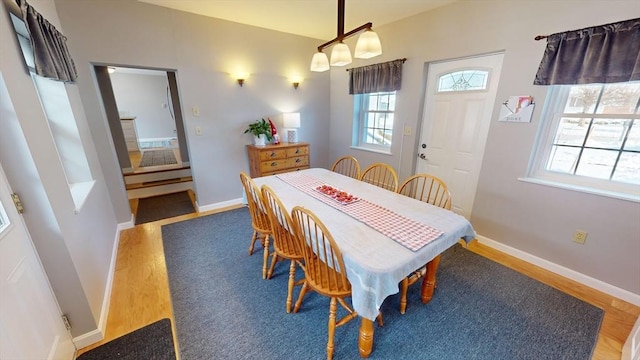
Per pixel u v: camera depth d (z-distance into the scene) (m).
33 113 1.28
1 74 1.08
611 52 1.71
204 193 3.55
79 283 1.44
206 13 3.00
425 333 1.62
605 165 1.96
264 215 2.05
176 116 4.66
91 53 2.54
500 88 2.33
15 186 1.16
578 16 1.84
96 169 2.50
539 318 1.74
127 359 1.46
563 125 2.11
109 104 4.14
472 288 2.03
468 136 2.78
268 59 3.66
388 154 3.61
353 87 3.86
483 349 1.52
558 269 2.20
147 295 1.95
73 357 1.47
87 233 1.72
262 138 3.67
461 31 2.55
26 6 1.39
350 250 1.28
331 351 1.43
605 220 1.91
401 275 1.20
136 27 2.70
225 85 3.39
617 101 1.85
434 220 1.61
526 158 2.26
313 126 4.42
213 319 1.73
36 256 1.27
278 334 1.62
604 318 1.73
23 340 1.08
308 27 3.50
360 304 1.19
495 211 2.55
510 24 2.19
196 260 2.40
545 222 2.22
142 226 3.10
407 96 3.20
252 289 2.02
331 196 1.99
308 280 1.49
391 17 3.04
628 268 1.86
